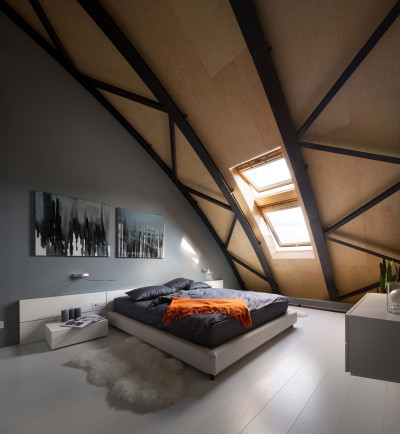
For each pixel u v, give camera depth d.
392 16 1.99
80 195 3.52
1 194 2.80
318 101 2.73
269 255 4.82
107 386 1.91
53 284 3.13
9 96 2.99
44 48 3.38
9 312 2.76
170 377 1.97
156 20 2.72
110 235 3.79
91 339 2.91
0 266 2.74
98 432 1.43
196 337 2.23
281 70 2.65
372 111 2.59
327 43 2.36
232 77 2.90
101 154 3.85
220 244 5.58
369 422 1.51
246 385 1.93
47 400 1.73
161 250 4.50
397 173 2.86
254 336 2.53
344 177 3.18
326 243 3.93
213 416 1.57
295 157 3.18
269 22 2.36
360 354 0.87
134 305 3.12
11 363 2.31
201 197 4.79
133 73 3.38
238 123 3.33
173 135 3.96
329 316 4.07
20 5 3.04
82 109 3.71
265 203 4.29
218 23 2.51
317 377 2.06
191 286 4.14
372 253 3.62
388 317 0.85
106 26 2.87
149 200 4.45
